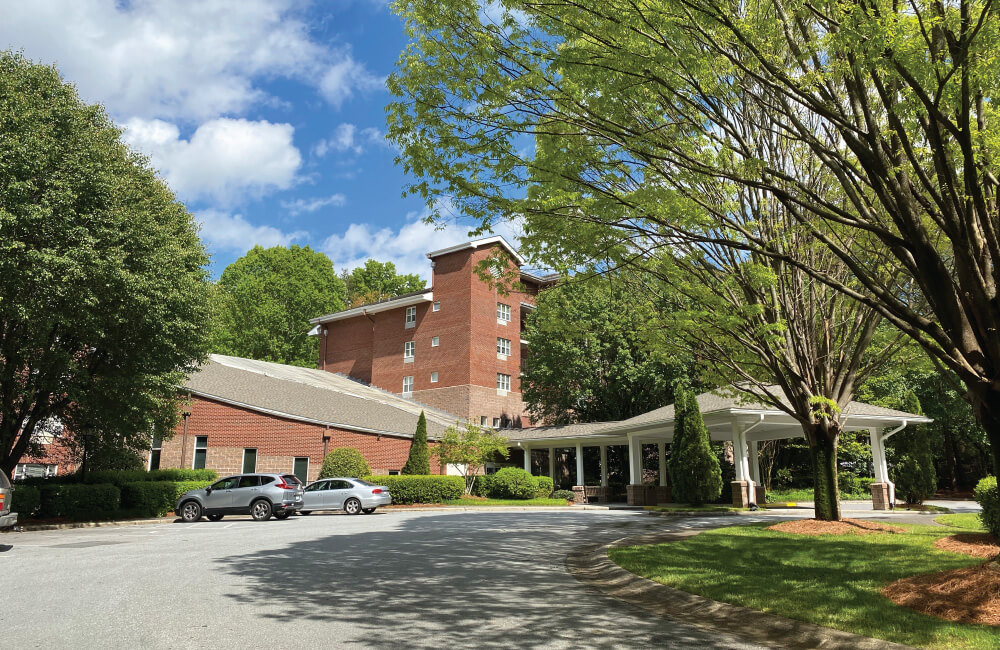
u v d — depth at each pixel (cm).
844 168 858
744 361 1512
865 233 1083
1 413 1953
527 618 695
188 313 2161
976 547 1060
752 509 2447
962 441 4497
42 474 2817
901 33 602
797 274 1306
